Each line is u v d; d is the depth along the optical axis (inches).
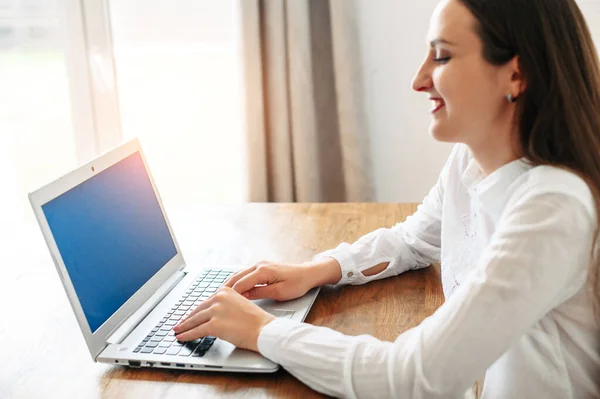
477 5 36.9
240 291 48.8
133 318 46.8
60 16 95.0
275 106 87.4
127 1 95.0
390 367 37.3
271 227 63.7
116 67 96.1
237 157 100.9
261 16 85.4
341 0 84.9
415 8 87.7
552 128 37.3
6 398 39.9
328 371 38.9
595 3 85.3
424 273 54.9
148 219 52.9
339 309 49.0
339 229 62.6
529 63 36.7
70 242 43.8
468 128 39.2
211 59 96.5
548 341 39.0
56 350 44.9
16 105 101.0
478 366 35.7
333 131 90.7
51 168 103.5
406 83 90.4
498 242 36.2
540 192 36.1
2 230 103.7
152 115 100.1
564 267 35.2
